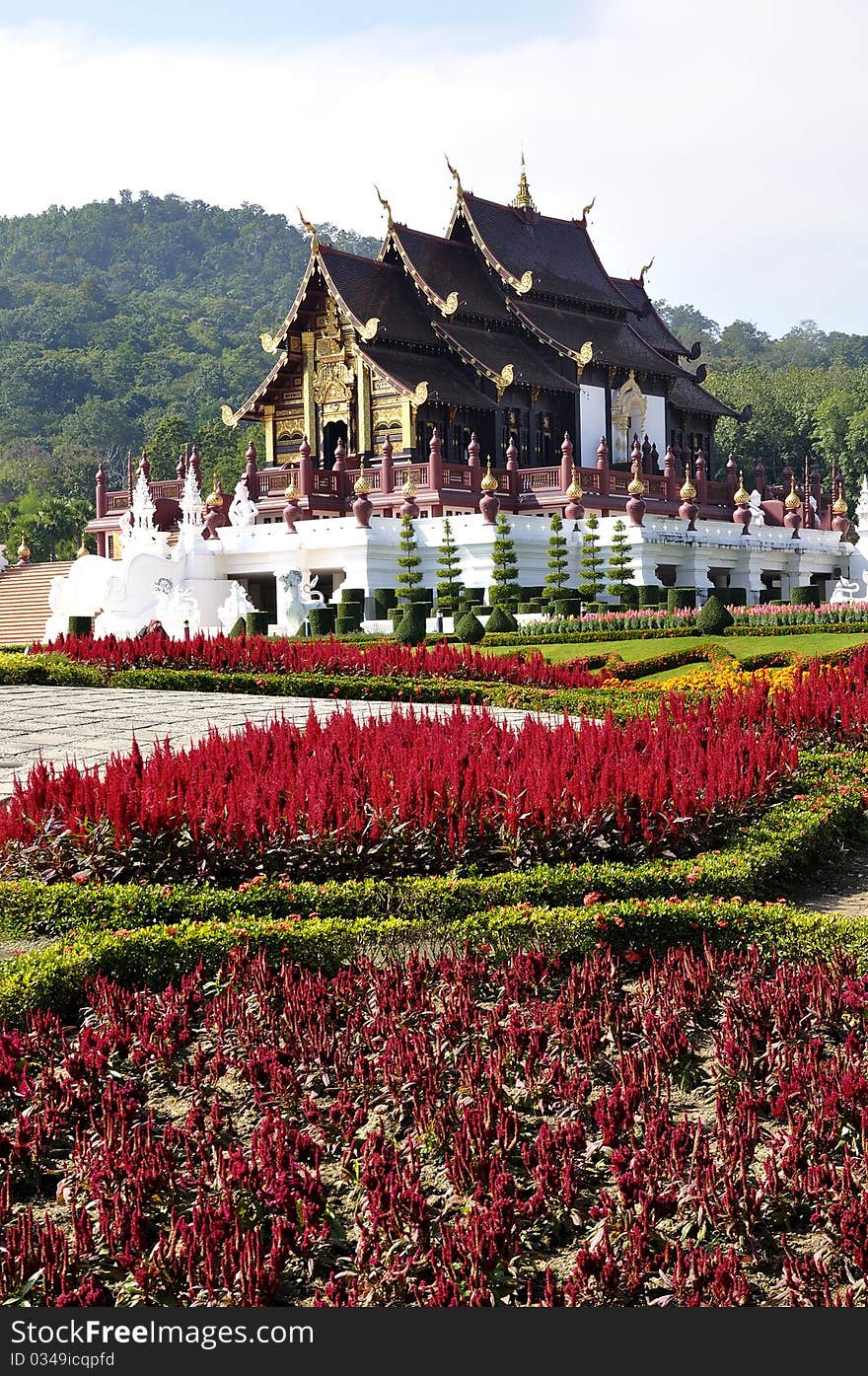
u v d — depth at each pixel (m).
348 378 56.00
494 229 60.66
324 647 26.42
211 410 147.00
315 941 9.98
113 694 22.88
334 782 12.36
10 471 123.12
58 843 12.26
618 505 51.53
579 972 9.66
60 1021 9.22
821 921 9.99
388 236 57.31
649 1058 8.43
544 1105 8.16
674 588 42.25
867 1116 7.51
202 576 45.44
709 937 10.12
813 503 59.72
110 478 137.25
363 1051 8.70
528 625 36.81
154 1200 7.25
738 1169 7.35
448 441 55.41
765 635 33.19
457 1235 6.83
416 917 10.84
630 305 64.94
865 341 187.12
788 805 13.66
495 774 12.74
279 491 53.91
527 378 56.09
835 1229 6.91
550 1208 7.20
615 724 16.36
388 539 45.56
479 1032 8.80
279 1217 6.97
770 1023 8.86
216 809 12.30
